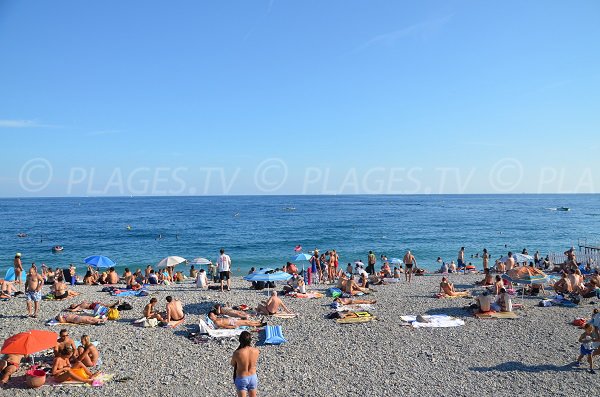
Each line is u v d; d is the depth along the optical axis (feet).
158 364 40.16
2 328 50.01
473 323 52.90
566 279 66.39
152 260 156.56
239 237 223.71
